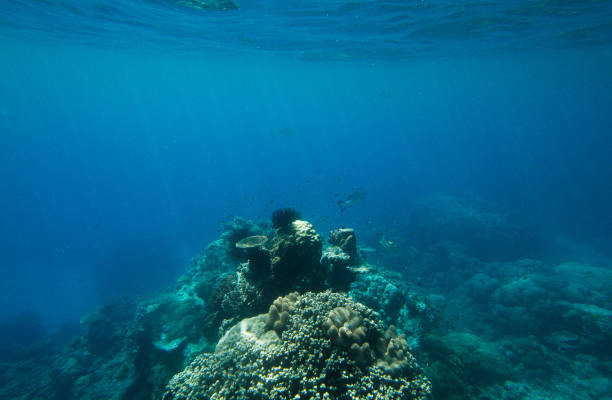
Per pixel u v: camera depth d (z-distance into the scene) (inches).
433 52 1096.2
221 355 174.4
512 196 1701.5
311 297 185.0
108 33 872.3
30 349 713.0
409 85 2834.6
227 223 521.7
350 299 187.8
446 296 652.1
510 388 309.0
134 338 372.2
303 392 132.1
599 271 623.2
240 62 1439.5
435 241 971.3
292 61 1344.7
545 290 532.7
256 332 180.5
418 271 780.0
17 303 1115.9
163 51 1190.9
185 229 1668.3
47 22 767.1
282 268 227.8
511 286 564.1
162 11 612.4
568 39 916.0
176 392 183.0
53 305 1075.9
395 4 554.9
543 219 1298.0
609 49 1115.3
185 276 490.0
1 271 1365.7
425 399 155.1
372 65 1454.2
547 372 390.3
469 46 984.9
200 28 753.0
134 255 1366.9
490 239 897.5
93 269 1325.0
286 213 252.7
